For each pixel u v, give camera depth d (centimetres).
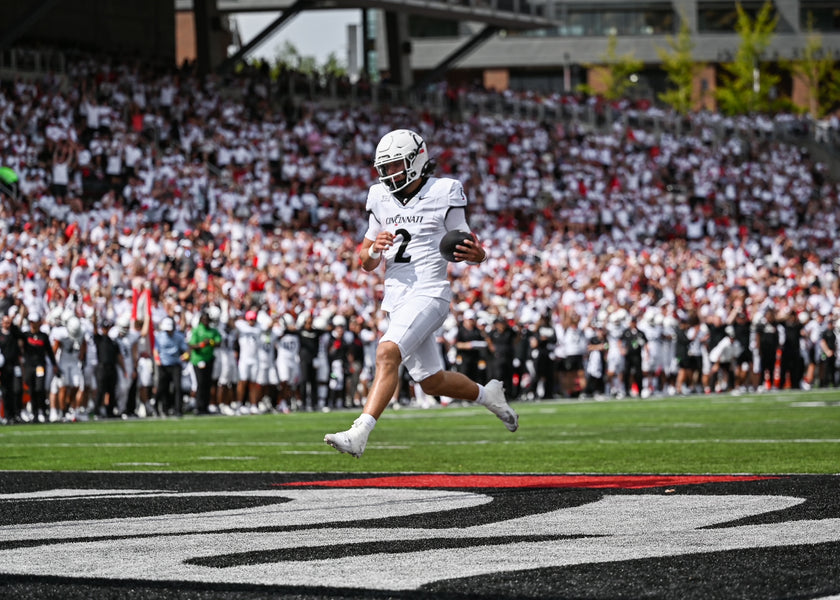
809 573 880
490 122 8356
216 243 5578
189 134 6444
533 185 8200
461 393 1595
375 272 5878
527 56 14488
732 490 1434
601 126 9425
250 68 7769
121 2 7919
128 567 943
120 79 6419
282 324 4719
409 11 7706
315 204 6619
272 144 6856
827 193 9856
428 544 1049
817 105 14212
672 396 5525
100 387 4238
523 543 1047
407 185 1528
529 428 2998
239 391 4594
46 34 7431
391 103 8281
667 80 14775
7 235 4631
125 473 1831
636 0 14525
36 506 1374
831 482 1503
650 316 5734
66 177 5662
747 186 9362
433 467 1909
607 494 1419
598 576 880
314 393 4766
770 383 5906
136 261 4659
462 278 6094
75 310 4228
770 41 14025
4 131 5412
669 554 974
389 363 1481
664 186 9081
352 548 1030
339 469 1909
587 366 5725
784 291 6919
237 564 953
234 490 1548
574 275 6562
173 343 4288
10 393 4025
